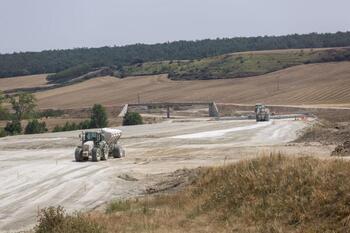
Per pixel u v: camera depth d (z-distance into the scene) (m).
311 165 35.00
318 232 28.28
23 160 90.50
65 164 81.69
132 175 67.12
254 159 41.22
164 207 39.78
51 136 139.62
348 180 31.23
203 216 34.84
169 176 63.03
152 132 144.38
